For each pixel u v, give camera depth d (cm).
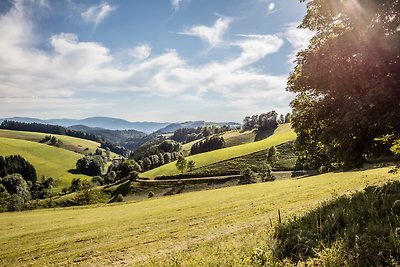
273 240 1204
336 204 1519
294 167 11844
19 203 12250
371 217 1149
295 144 1970
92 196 13100
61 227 3941
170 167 15162
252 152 14600
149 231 2864
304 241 1091
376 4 1414
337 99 1638
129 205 6556
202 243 1805
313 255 962
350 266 812
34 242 3153
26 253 2714
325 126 1731
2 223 5191
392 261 774
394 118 1273
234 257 1130
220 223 2619
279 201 3186
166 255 1720
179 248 1889
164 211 4244
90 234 3128
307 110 1869
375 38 1427
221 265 1081
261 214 2600
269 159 12269
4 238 3591
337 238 992
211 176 13062
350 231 1044
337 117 1530
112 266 1909
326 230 1145
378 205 1244
